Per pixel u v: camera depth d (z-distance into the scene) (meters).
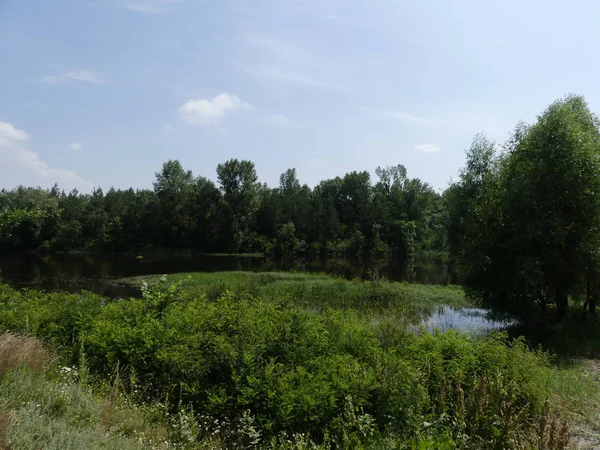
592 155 16.73
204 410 6.12
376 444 5.12
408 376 6.45
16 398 5.06
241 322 7.34
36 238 67.25
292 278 32.91
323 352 7.31
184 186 82.50
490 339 8.52
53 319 8.16
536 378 7.47
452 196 26.20
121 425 5.22
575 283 17.47
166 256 69.62
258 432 5.39
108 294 27.39
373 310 20.14
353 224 89.75
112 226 77.69
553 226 16.56
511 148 20.28
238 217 82.31
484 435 5.80
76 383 6.26
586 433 6.94
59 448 4.06
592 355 13.35
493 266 18.25
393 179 98.69
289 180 105.75
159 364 6.72
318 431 5.72
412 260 72.19
